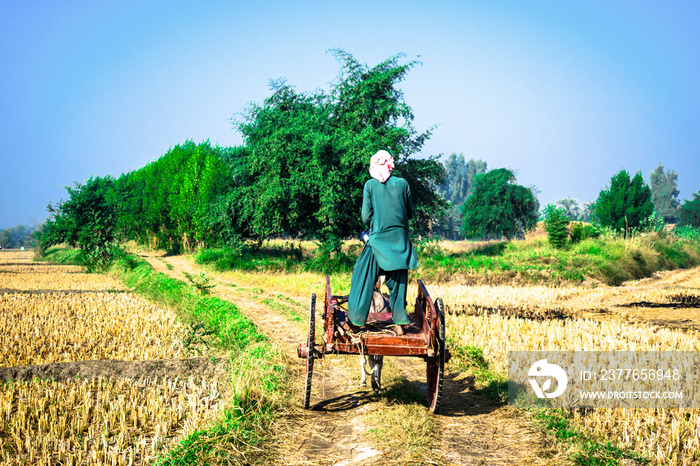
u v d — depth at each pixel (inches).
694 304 620.4
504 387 258.5
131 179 2175.2
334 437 199.6
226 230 1168.2
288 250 1461.6
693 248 1459.2
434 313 221.0
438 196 1207.6
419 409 230.4
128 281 871.7
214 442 181.6
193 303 564.4
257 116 1182.3
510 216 1737.2
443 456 180.9
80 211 1232.2
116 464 171.5
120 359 321.1
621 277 939.3
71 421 207.5
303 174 1005.8
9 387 247.4
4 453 176.2
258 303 602.9
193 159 1631.4
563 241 1151.0
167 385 259.9
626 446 184.4
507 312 533.6
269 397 234.2
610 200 1733.5
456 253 1290.6
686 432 195.5
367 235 238.7
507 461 177.2
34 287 790.5
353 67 1120.8
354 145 991.6
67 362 287.0
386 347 222.5
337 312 255.1
